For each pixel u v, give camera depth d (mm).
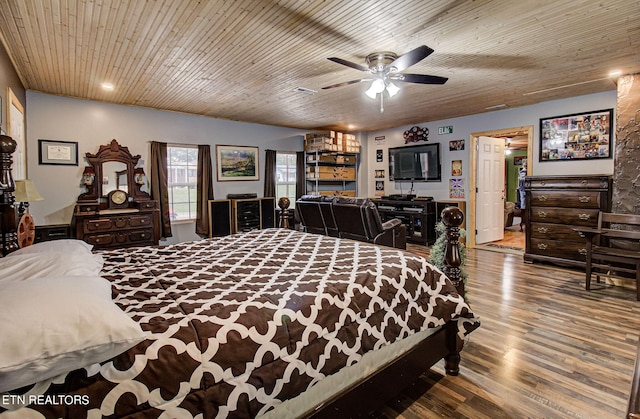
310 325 1385
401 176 7312
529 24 2586
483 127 5965
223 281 1700
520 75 3828
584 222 4305
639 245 3836
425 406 1867
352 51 3104
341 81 4000
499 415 1784
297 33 2729
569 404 1859
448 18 2492
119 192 4984
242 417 1145
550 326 2818
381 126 7316
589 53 3184
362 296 1620
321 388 1450
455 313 1974
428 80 3150
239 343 1188
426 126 6852
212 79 3908
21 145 3955
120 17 2461
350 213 4555
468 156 6207
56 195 4652
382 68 2920
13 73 3428
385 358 1726
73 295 1016
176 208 5785
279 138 7086
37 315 907
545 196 4668
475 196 6234
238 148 6473
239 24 2578
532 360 2307
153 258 2215
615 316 3010
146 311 1282
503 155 6891
